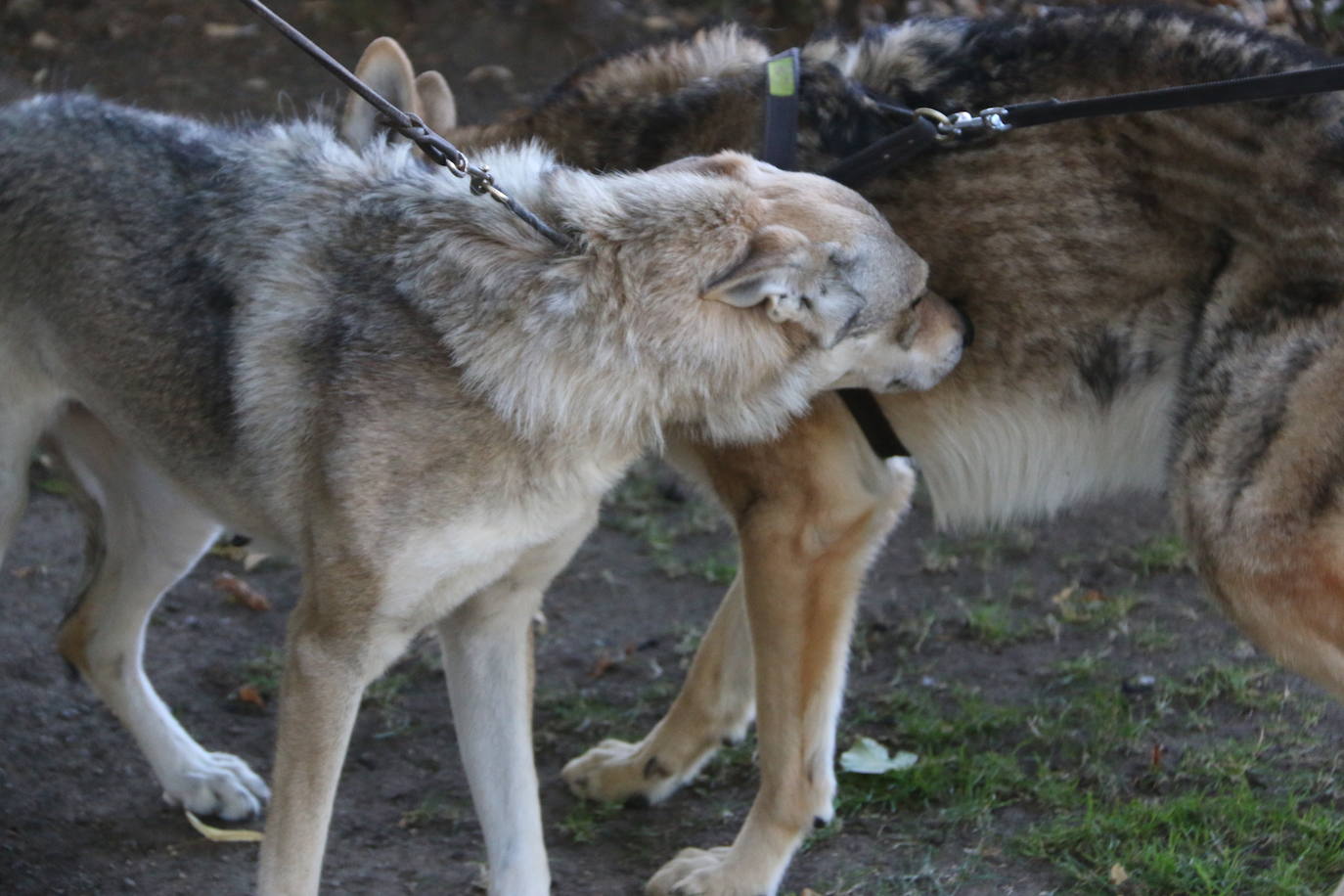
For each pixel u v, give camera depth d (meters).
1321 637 5.99
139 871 6.61
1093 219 6.21
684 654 8.76
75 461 6.81
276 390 5.53
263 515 5.79
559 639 8.98
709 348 5.45
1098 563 9.66
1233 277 6.05
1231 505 6.06
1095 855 6.70
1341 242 5.79
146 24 14.98
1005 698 8.14
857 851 6.87
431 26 14.98
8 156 6.19
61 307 6.08
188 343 5.79
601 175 6.55
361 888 6.52
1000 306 6.39
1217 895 6.34
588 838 7.04
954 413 6.58
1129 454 6.55
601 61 7.28
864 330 5.71
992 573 9.61
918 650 8.70
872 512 6.58
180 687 8.28
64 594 9.09
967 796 7.19
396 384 5.33
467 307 5.34
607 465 5.62
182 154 6.05
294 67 14.28
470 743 5.94
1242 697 7.93
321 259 5.60
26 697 7.98
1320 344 5.85
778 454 6.42
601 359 5.36
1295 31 11.03
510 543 5.50
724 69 6.86
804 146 6.60
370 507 5.29
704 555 10.01
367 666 5.46
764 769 6.52
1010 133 6.23
